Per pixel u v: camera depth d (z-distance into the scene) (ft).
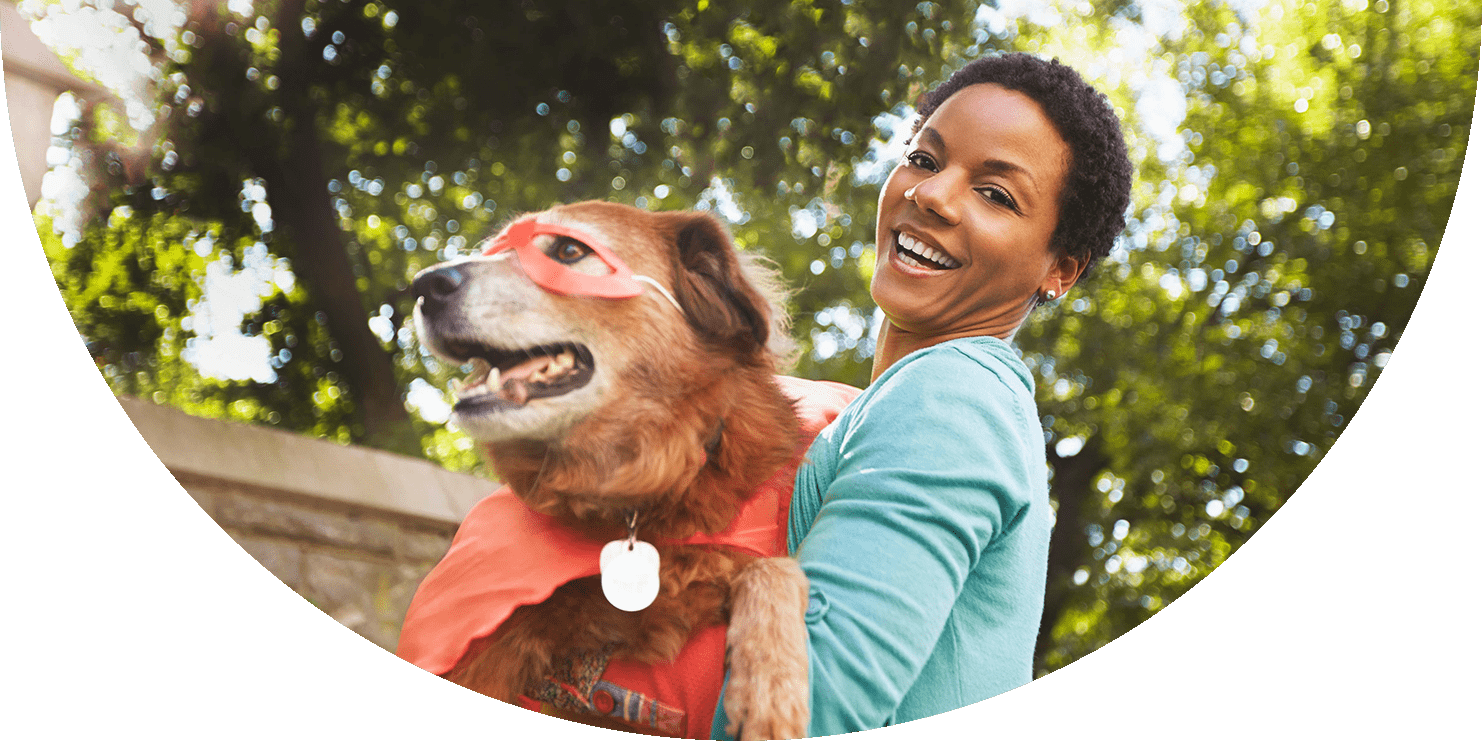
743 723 5.17
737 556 5.91
